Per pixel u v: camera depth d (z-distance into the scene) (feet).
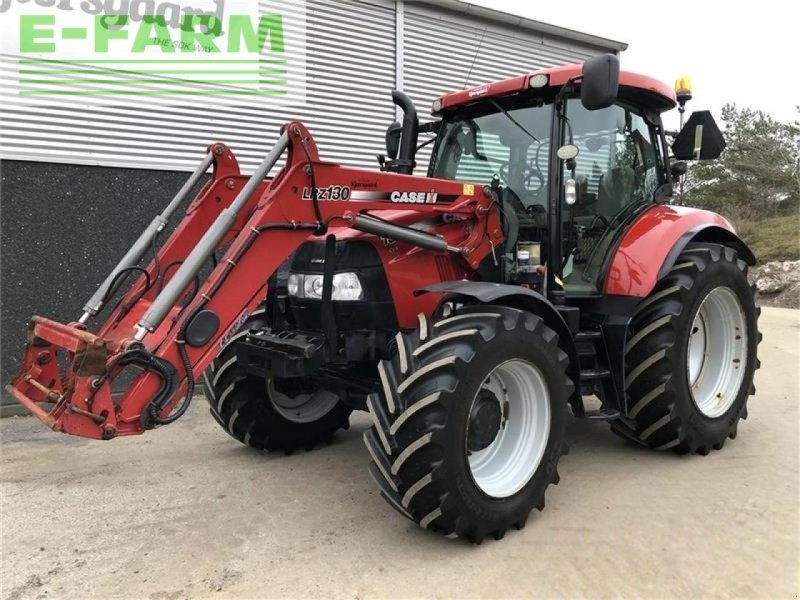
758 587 7.82
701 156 14.08
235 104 19.15
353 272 10.27
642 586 7.86
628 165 12.89
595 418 11.07
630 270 11.72
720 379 13.25
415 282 10.41
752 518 9.65
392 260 10.23
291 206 9.11
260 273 8.96
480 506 8.70
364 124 21.71
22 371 9.27
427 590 7.82
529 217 11.64
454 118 13.12
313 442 13.33
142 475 11.87
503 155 12.14
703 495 10.52
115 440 14.01
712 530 9.28
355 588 7.88
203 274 14.37
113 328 9.78
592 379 11.41
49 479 11.68
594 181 12.20
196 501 10.64
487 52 24.14
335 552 8.80
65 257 16.51
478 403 9.18
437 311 9.83
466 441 8.58
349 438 14.20
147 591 7.87
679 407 11.73
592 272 12.15
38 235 16.16
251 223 8.93
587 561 8.46
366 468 12.20
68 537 9.35
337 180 9.43
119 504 10.53
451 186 10.63
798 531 9.23
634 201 13.03
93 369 7.69
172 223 17.69
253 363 10.46
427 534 9.32
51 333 8.60
